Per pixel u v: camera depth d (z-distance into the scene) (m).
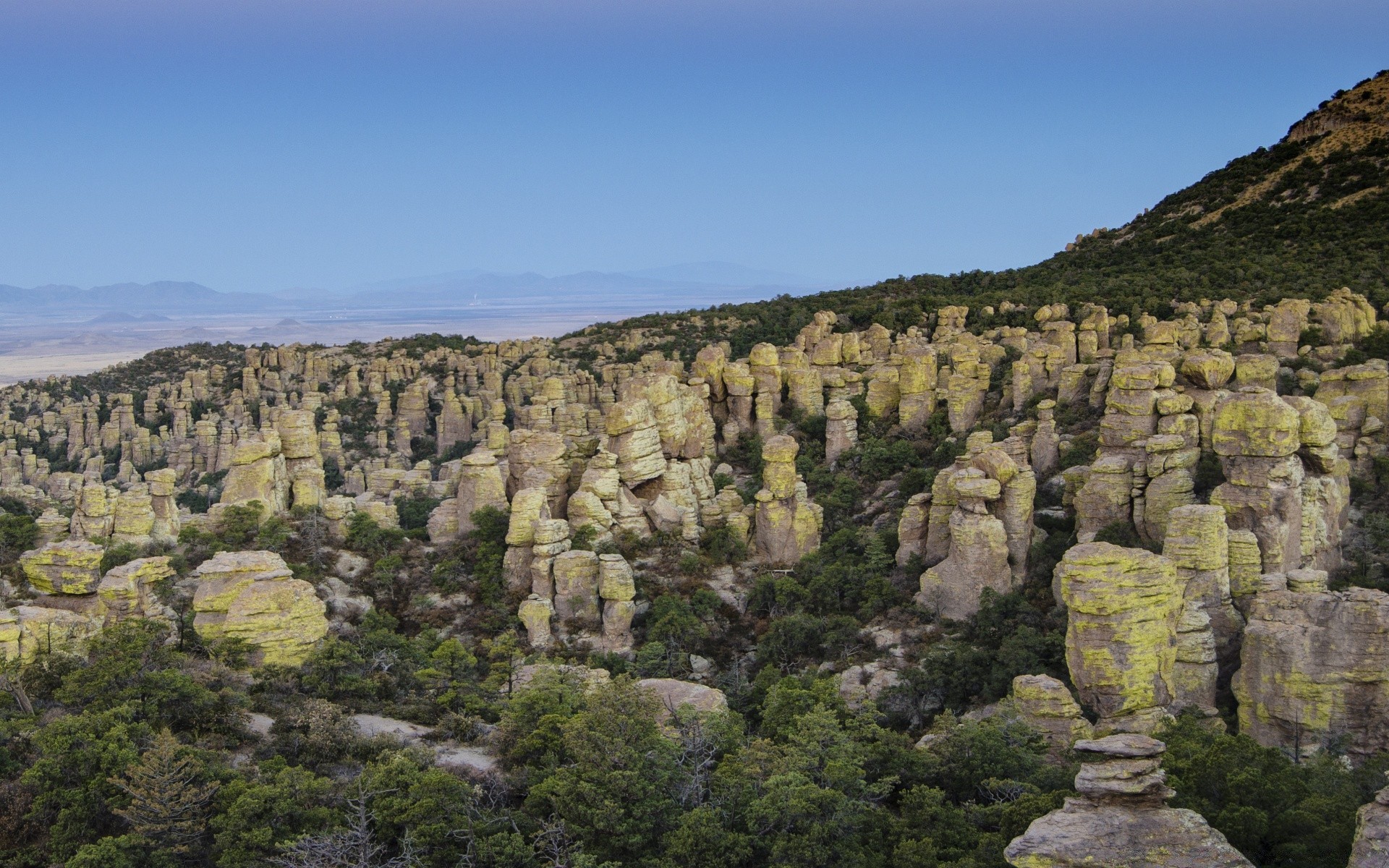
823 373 127.75
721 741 58.41
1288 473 67.69
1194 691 61.38
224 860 45.47
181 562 81.38
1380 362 89.69
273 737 58.00
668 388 101.06
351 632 78.19
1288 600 59.12
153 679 56.88
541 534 85.50
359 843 47.72
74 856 44.72
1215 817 44.16
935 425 109.12
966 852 47.28
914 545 86.25
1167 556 65.00
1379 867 34.03
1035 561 79.06
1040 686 58.69
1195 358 87.25
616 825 49.97
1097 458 80.06
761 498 93.31
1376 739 56.44
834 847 48.31
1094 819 39.28
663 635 81.06
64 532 87.56
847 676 73.69
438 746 60.59
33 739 51.50
